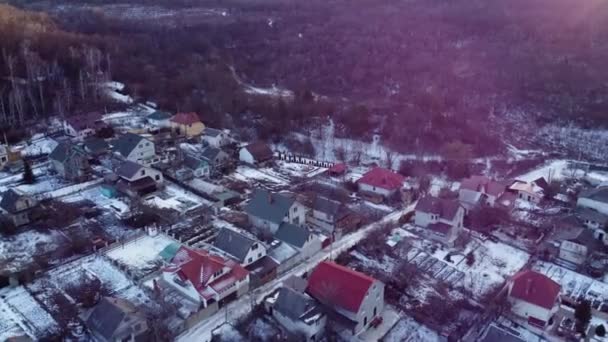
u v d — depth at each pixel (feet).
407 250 186.50
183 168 245.24
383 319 151.23
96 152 257.96
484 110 364.17
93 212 203.62
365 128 321.11
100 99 336.70
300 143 299.79
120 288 157.89
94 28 473.26
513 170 278.87
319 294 147.64
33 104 299.17
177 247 176.04
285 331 141.08
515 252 190.08
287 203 192.65
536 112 366.02
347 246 189.37
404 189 235.81
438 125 321.32
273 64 463.83
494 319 152.76
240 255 165.68
